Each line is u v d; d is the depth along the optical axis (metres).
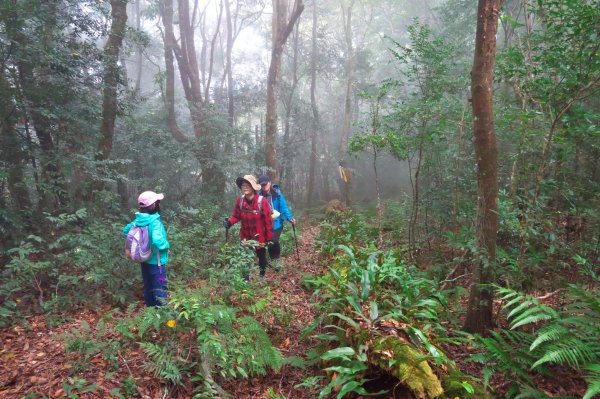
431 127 6.01
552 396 2.86
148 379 3.16
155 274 4.42
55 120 8.03
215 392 2.95
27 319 4.61
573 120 4.41
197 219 9.29
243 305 4.28
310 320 4.46
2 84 6.73
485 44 3.31
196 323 3.37
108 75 9.35
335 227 8.71
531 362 3.03
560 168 4.77
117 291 5.14
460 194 6.26
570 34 3.68
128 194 14.41
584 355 2.70
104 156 9.47
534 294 4.13
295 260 7.52
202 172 13.91
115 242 5.70
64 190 7.61
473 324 3.76
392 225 9.18
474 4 13.91
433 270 5.44
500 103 5.61
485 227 3.56
